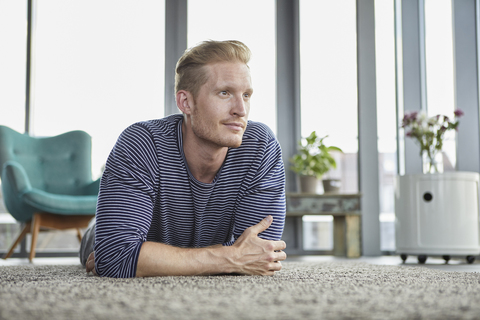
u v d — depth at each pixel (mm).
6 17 4160
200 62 1276
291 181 4371
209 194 1399
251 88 1299
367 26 4297
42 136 4156
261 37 4500
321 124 4430
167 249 1279
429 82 4250
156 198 1386
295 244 4273
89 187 3684
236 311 749
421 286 1137
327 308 779
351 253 3824
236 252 1321
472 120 3879
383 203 4277
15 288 1064
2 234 3910
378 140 4312
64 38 4250
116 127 4238
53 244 3955
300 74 4441
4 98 4105
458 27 3887
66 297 906
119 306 800
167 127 1382
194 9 4434
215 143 1285
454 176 3066
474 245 3047
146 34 4332
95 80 4250
